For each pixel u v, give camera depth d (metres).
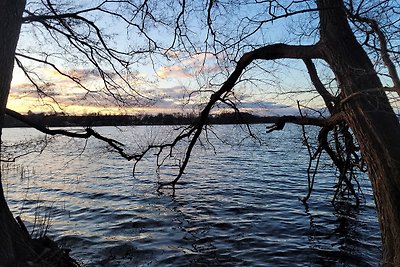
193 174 23.27
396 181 5.08
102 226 10.98
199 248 8.97
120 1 8.18
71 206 13.98
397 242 5.00
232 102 9.20
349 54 5.54
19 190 17.75
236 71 7.85
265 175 22.17
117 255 8.48
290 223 11.23
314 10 5.41
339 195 14.59
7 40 4.52
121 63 8.85
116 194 16.53
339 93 6.76
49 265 4.89
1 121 4.62
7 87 4.62
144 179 21.39
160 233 10.27
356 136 5.65
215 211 12.92
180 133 10.45
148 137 10.72
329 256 8.45
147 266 7.82
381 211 5.34
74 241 9.48
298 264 8.01
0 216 4.53
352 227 10.78
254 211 12.84
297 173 22.73
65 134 8.89
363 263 8.09
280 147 43.31
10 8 4.53
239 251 8.77
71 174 24.00
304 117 9.20
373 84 5.36
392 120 5.25
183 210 13.09
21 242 4.73
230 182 19.73
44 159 33.88
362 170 9.74
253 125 10.05
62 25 8.08
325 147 10.70
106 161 31.88
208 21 7.99
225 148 43.94
